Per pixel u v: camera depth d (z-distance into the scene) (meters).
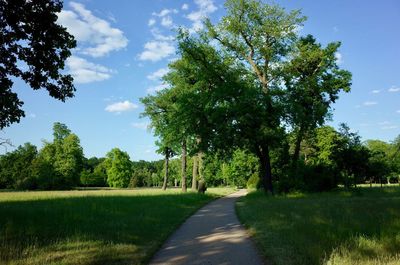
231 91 33.75
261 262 9.03
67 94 15.40
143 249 10.62
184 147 51.81
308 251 9.10
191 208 24.70
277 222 14.66
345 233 11.37
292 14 35.88
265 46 36.72
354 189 36.47
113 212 17.83
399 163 75.50
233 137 33.97
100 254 9.59
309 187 37.34
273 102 34.84
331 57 40.12
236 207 25.53
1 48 13.91
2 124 14.09
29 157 85.56
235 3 35.28
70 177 82.81
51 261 8.80
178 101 36.28
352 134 44.66
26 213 16.06
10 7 13.30
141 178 130.25
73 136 85.12
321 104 38.62
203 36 36.28
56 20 14.24
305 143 68.31
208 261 9.27
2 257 8.90
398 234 10.84
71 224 13.71
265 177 36.66
